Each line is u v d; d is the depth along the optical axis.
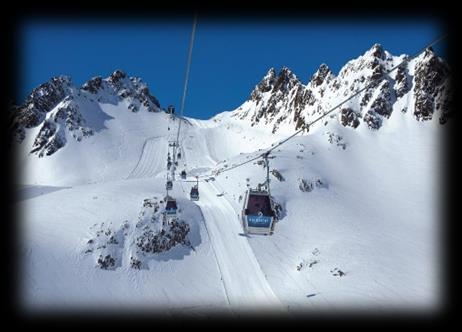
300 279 52.84
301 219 71.06
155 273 53.91
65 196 71.94
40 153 134.12
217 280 53.91
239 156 114.44
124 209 63.81
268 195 25.52
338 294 47.59
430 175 96.56
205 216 70.75
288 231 67.50
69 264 51.47
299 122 151.75
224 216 71.75
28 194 81.81
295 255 60.34
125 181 84.31
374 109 130.62
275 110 178.00
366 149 115.12
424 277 50.94
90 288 48.75
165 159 140.25
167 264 55.94
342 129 123.25
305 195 80.06
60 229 58.28
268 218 24.86
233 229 67.00
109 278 51.25
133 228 59.16
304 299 47.69
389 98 134.12
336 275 51.62
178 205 69.06
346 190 88.06
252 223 24.80
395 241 63.19
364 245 59.78
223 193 82.69
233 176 89.56
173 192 78.75
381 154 112.25
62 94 164.62
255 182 82.56
